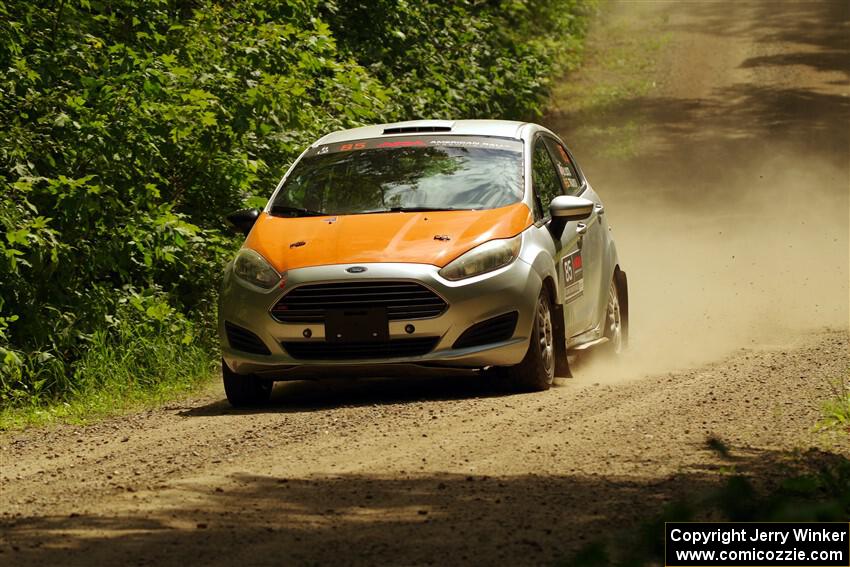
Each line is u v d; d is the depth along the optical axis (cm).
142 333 2520
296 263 1969
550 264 2066
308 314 1938
